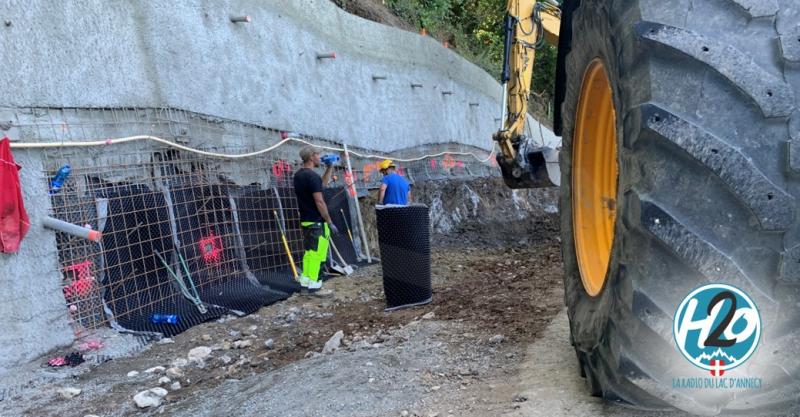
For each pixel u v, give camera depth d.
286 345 4.62
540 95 22.22
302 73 8.34
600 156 2.92
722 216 1.83
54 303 4.41
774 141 1.79
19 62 4.44
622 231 2.07
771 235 1.80
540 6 6.42
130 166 5.29
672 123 1.85
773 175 1.78
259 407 3.20
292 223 7.40
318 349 4.45
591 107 2.83
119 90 5.36
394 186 7.62
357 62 10.02
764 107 1.78
